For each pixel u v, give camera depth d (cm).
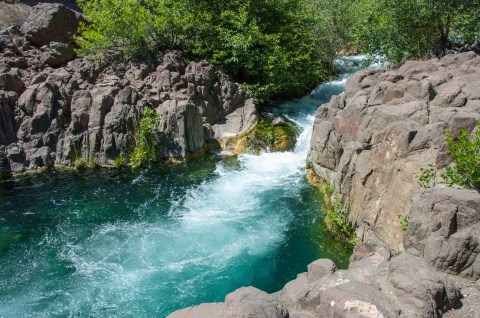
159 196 1571
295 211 1446
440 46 2180
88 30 2261
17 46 2153
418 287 656
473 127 1030
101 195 1584
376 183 1166
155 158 1866
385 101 1315
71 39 2327
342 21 2975
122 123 1836
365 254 900
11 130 1786
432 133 1061
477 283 725
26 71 1986
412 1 1948
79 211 1470
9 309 1011
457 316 655
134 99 1891
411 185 1027
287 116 2212
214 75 2127
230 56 2278
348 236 1257
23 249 1252
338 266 1147
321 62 2994
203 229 1350
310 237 1295
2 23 2430
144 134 1847
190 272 1145
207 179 1705
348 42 3148
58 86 1888
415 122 1147
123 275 1134
